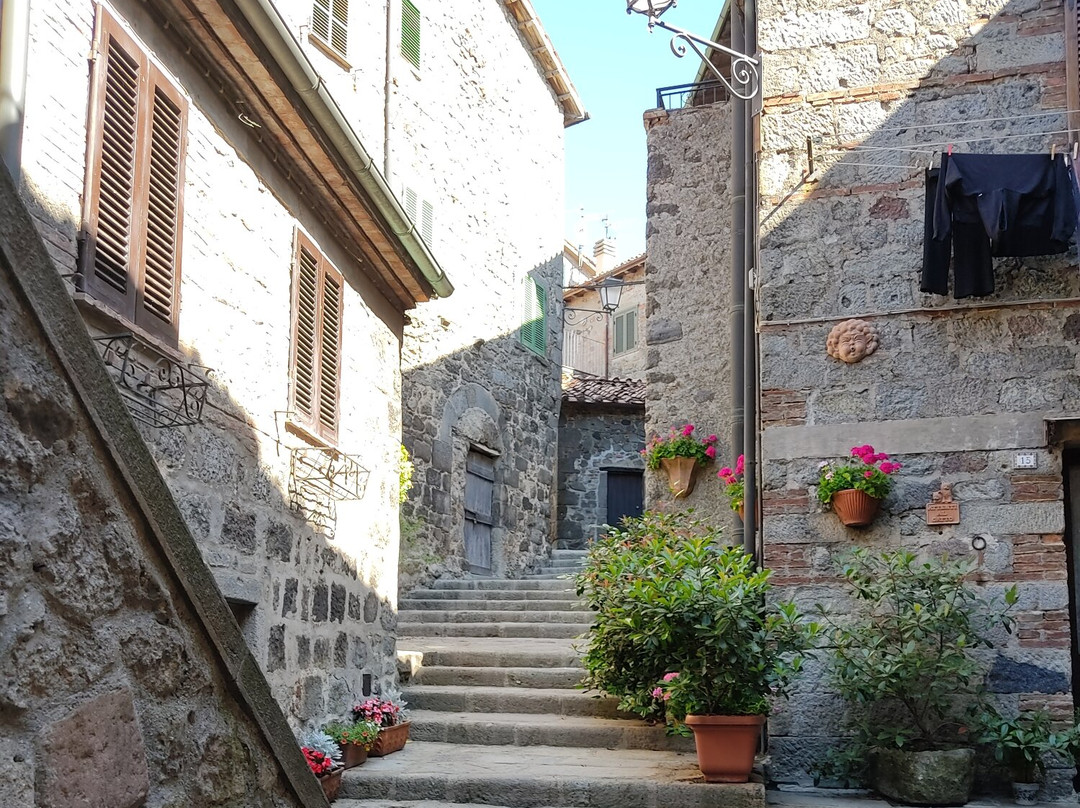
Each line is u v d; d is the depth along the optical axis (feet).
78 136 13.08
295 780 7.41
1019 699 20.30
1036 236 20.97
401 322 26.61
